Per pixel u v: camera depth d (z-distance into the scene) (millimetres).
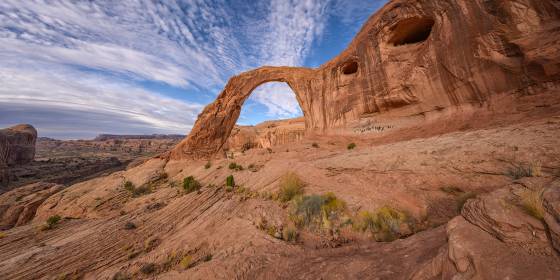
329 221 7500
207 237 8898
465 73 14023
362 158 12375
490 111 12844
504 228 2369
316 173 12516
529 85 11328
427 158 9516
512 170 6508
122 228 13484
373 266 3648
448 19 14602
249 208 10477
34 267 10312
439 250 2855
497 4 11766
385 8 20266
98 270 9078
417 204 7367
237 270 5652
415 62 17891
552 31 10141
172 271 6953
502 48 11945
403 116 20016
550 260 1888
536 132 7934
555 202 2240
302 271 4625
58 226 17516
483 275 2020
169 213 14617
